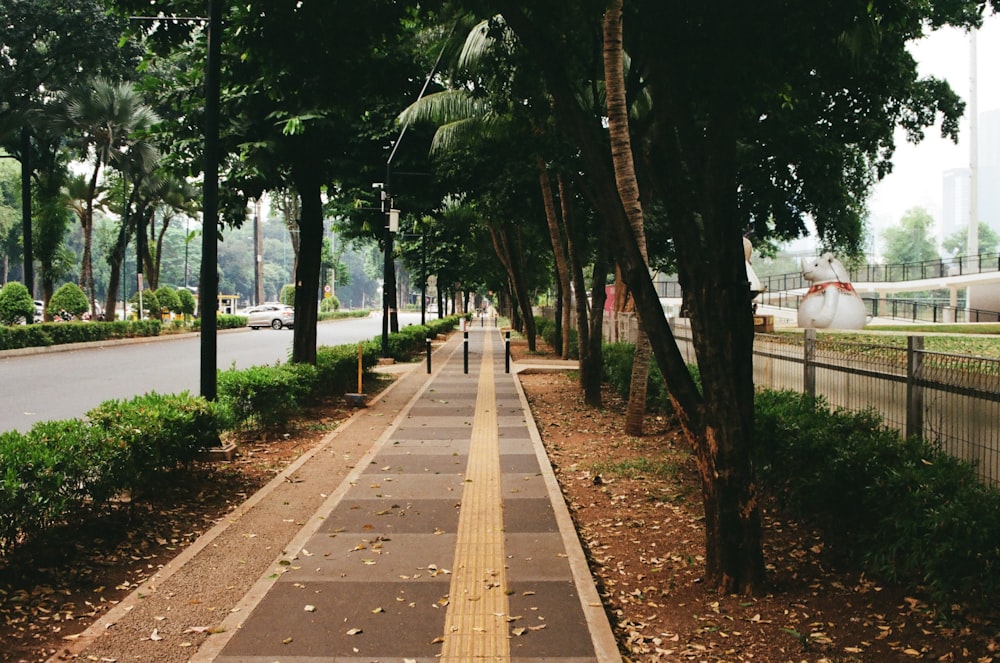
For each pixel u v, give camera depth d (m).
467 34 13.65
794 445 6.25
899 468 5.32
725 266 5.09
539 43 5.30
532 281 43.53
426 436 11.29
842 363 8.25
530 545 6.17
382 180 16.34
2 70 29.14
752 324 5.20
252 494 7.89
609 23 8.54
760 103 9.54
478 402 15.17
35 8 26.95
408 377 20.30
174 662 4.21
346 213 24.16
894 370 7.19
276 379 10.95
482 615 4.78
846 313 23.53
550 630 4.56
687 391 5.27
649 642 4.57
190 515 7.10
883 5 6.03
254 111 13.03
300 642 4.39
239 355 27.30
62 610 4.92
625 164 9.00
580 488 8.30
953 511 4.39
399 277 113.62
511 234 30.06
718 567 5.22
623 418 13.15
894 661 4.16
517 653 4.27
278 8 6.98
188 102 13.09
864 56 11.94
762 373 10.98
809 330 9.11
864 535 5.18
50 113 31.39
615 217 5.25
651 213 19.64
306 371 13.11
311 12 6.93
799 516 6.31
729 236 5.09
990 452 5.64
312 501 7.59
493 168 16.81
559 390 17.50
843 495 5.53
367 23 7.15
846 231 19.00
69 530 5.96
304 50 7.43
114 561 5.81
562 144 13.76
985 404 5.72
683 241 5.21
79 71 30.11
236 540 6.34
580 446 10.70
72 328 30.25
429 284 72.75
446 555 5.93
